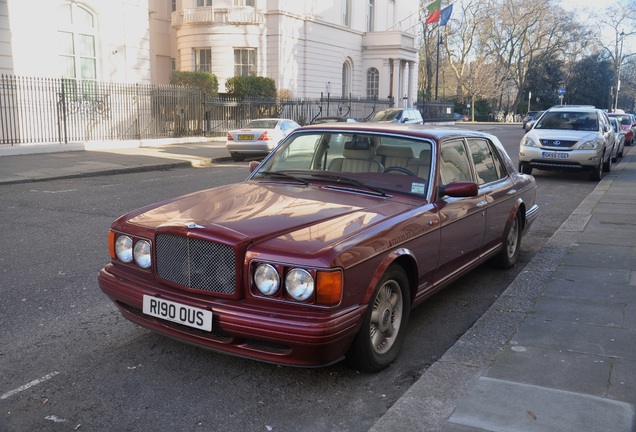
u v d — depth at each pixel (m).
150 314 3.87
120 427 3.37
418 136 5.04
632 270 6.29
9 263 6.63
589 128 15.19
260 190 4.73
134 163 17.30
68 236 7.91
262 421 3.46
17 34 19.86
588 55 83.44
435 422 3.35
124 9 23.97
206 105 27.33
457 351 4.34
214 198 4.52
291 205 4.26
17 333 4.71
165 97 25.20
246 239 3.59
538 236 8.45
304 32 37.75
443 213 4.70
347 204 4.37
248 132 19.42
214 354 4.34
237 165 18.48
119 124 23.36
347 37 42.78
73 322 4.95
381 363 4.07
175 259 3.80
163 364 4.17
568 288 5.71
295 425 3.43
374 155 5.03
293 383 3.93
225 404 3.64
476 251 5.62
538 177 15.62
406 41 45.56
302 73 38.09
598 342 4.40
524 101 83.00
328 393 3.81
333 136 5.27
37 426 3.37
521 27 69.12
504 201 6.09
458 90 72.12
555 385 3.72
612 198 11.37
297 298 3.47
